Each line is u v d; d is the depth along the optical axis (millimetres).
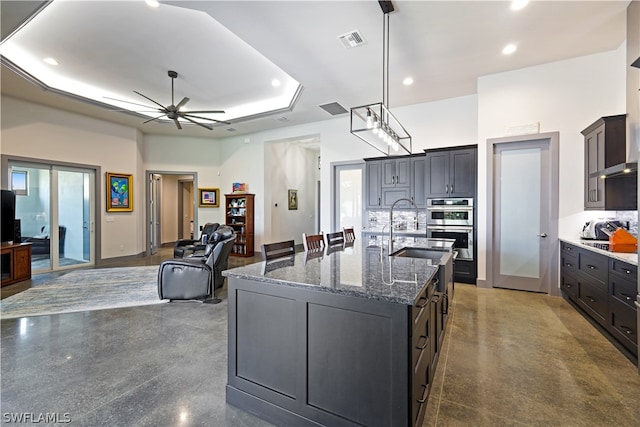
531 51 3730
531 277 4250
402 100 5391
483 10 2918
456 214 4793
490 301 3875
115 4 3037
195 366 2334
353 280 1702
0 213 4668
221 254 4250
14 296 4176
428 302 1814
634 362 2355
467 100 5191
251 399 1824
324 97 5242
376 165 5805
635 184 3199
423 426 1685
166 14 3199
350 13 2945
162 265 3936
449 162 4879
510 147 4336
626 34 3127
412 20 3066
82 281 5000
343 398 1554
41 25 3387
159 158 7828
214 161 8453
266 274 1858
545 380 2135
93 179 6426
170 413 1802
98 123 6457
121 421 1723
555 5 2867
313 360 1637
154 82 4988
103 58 4152
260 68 4539
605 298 2793
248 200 7688
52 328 3070
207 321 3281
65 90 5031
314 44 3521
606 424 1699
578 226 3916
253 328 1836
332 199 6586
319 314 1617
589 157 3705
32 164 5500
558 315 3385
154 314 3496
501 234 4430
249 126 7191
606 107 3764
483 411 1813
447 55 3811
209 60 4250
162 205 9664
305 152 9656
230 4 2793
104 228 6598
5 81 4512
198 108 6375
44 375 2189
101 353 2533
